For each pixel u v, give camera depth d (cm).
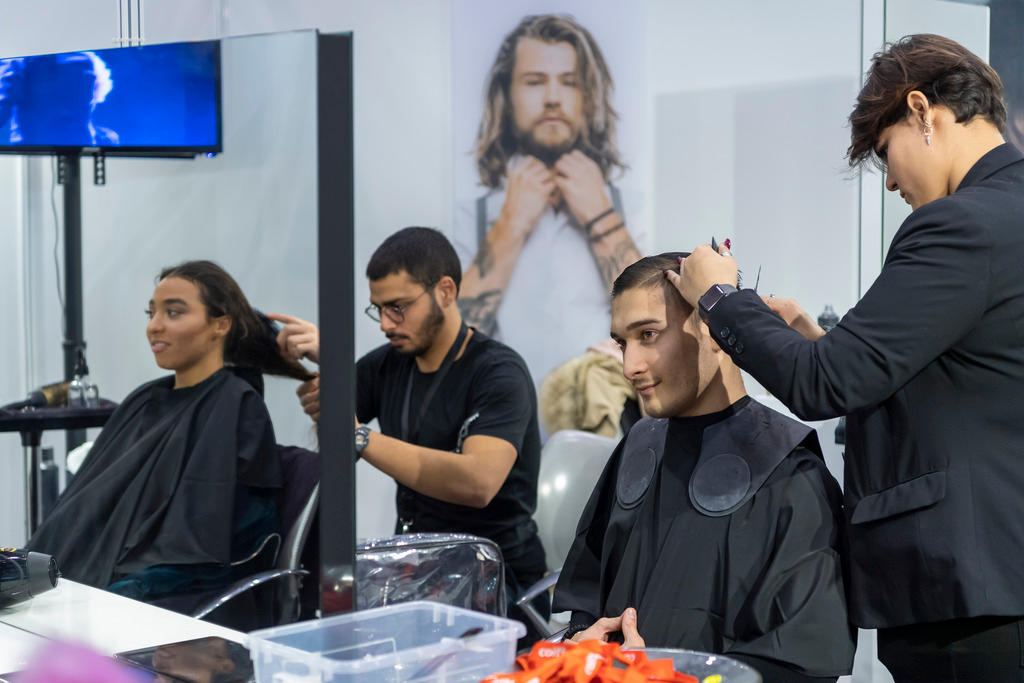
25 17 151
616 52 344
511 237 338
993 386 114
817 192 372
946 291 111
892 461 119
